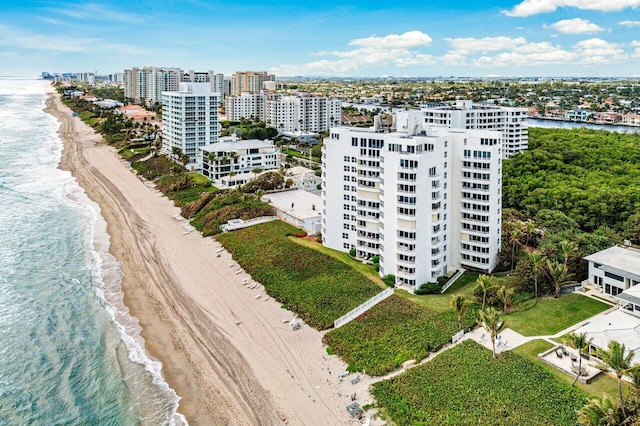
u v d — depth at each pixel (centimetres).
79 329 9688
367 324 9344
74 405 7600
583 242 11538
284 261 12331
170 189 19775
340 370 8175
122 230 15475
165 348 9100
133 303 10788
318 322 9644
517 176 19562
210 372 8362
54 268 12488
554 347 8250
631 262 10294
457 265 12119
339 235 12925
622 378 7306
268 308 10400
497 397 7069
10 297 10869
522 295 10194
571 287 10606
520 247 12556
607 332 8138
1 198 18550
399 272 10962
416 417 6831
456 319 9300
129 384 8075
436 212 10881
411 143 10569
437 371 7762
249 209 15888
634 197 15512
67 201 18550
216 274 12150
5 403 7619
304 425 7006
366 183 12075
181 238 14775
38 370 8412
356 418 7038
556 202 16038
